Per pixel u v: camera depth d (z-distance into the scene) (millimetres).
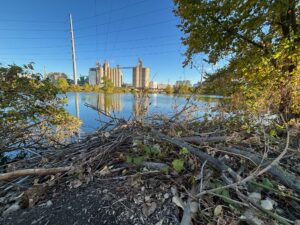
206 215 1142
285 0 3588
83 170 1758
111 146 2098
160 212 1227
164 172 1564
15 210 1453
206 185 1352
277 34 5074
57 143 3301
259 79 4391
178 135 2332
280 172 1370
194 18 4895
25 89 3846
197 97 3590
